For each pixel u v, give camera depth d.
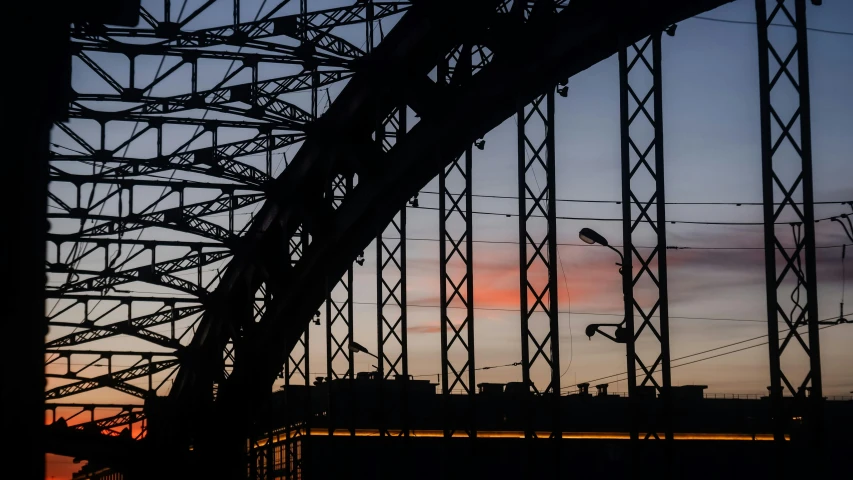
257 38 27.56
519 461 56.12
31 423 6.49
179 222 37.62
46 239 6.87
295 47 28.17
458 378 28.39
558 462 23.81
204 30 27.08
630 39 22.77
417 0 27.30
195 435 52.59
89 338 45.25
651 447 57.66
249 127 32.94
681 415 60.06
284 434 52.38
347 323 36.28
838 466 58.62
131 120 31.22
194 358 48.75
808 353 17.80
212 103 30.66
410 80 29.06
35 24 6.72
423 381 62.06
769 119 18.41
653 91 21.78
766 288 18.11
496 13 25.12
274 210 38.91
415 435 54.97
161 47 27.86
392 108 32.84
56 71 7.46
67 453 53.28
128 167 33.78
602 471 57.56
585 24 23.02
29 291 6.54
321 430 50.16
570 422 58.41
